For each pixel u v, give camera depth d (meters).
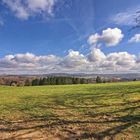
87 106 17.25
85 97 22.45
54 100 21.28
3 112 15.73
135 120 12.30
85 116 13.76
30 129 11.23
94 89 31.20
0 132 10.80
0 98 24.14
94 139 9.52
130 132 10.26
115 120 12.47
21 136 10.17
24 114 14.90
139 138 9.51
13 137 10.04
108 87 33.38
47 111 15.72
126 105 17.05
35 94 27.70
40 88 39.84
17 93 29.83
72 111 15.45
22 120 13.18
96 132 10.38
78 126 11.48
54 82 77.00
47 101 20.75
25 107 17.67
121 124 11.59
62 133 10.42
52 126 11.65
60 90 32.72
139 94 23.19
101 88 32.28
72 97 23.00
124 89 28.84
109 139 9.48
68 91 30.25
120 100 19.56
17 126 11.84
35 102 20.38
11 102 20.86
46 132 10.66
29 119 13.38
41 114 14.73
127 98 20.58
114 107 16.39
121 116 13.40
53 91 31.36
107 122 12.10
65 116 13.91
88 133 10.28
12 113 15.34
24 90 35.75
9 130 11.11
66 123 12.16
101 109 15.80
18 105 18.81
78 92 28.09
